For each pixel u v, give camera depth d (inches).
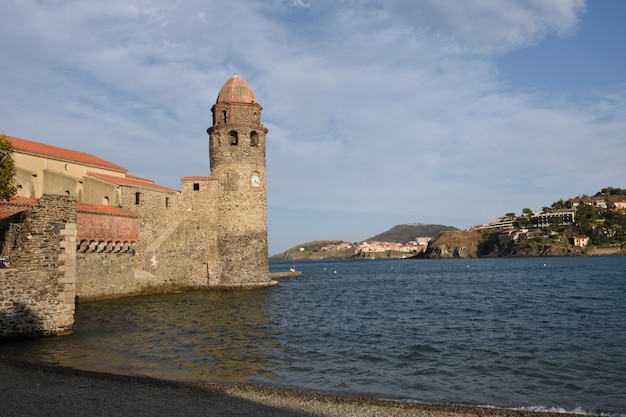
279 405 544.1
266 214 2377.0
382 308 1678.2
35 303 964.6
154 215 2126.0
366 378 715.4
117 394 559.8
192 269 2245.3
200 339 1019.3
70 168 1973.4
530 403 595.2
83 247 1674.5
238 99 2341.3
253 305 1695.4
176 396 563.8
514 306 1659.7
